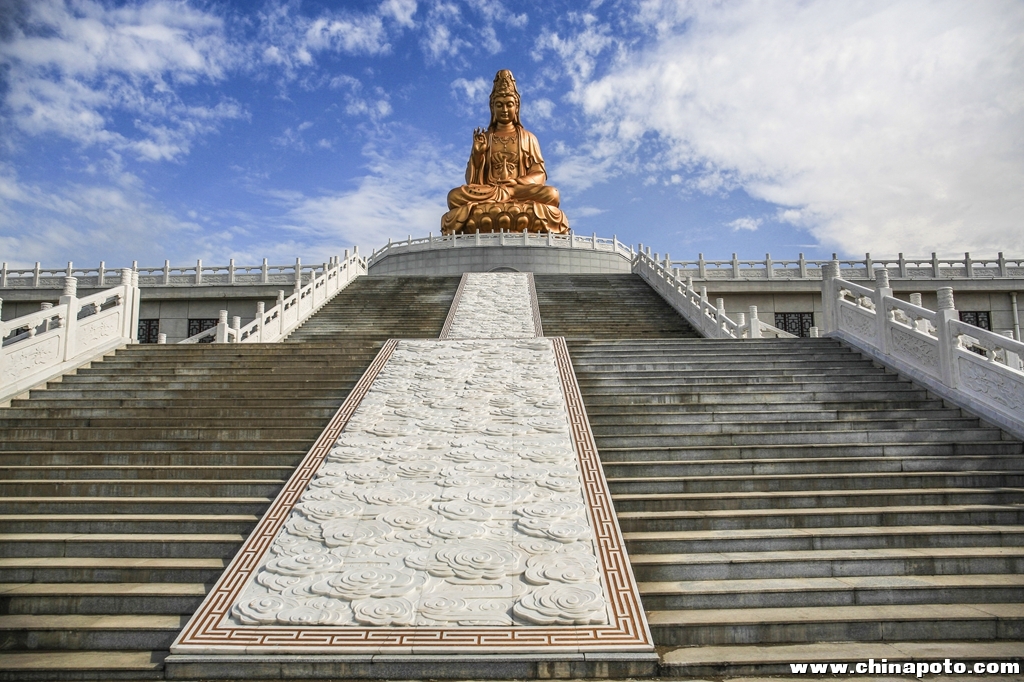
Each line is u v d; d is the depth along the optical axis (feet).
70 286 47.60
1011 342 35.94
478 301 82.58
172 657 20.52
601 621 21.36
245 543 25.93
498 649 20.43
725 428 36.78
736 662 20.47
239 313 104.53
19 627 22.35
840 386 42.06
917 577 24.85
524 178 154.10
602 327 71.61
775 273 106.93
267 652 20.51
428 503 28.25
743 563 24.98
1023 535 26.73
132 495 31.09
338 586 22.79
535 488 29.45
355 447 33.65
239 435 36.60
